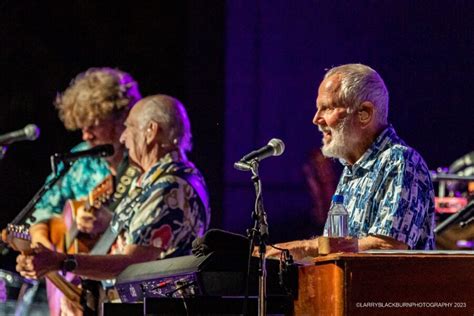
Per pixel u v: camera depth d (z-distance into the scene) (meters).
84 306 9.73
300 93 15.00
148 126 10.21
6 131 14.62
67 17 14.71
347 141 7.83
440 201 11.34
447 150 15.04
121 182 10.95
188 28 14.55
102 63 14.73
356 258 5.80
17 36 14.64
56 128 14.65
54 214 11.86
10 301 11.43
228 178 14.66
